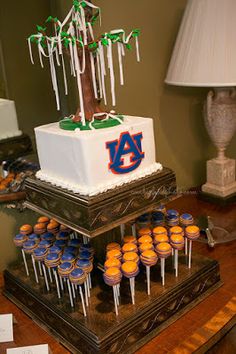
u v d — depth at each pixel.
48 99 1.19
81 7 0.82
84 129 0.86
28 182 0.98
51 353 0.87
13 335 0.94
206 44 1.25
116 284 0.85
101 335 0.82
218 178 1.52
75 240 1.01
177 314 0.95
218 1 1.23
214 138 1.49
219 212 1.46
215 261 1.05
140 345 0.87
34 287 1.02
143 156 0.93
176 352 0.85
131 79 1.39
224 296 1.01
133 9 1.33
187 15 1.31
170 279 0.98
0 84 1.11
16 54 1.11
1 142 1.14
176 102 1.56
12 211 1.20
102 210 0.82
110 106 1.35
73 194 0.85
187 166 1.69
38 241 1.03
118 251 0.92
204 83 1.25
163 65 1.48
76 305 0.92
